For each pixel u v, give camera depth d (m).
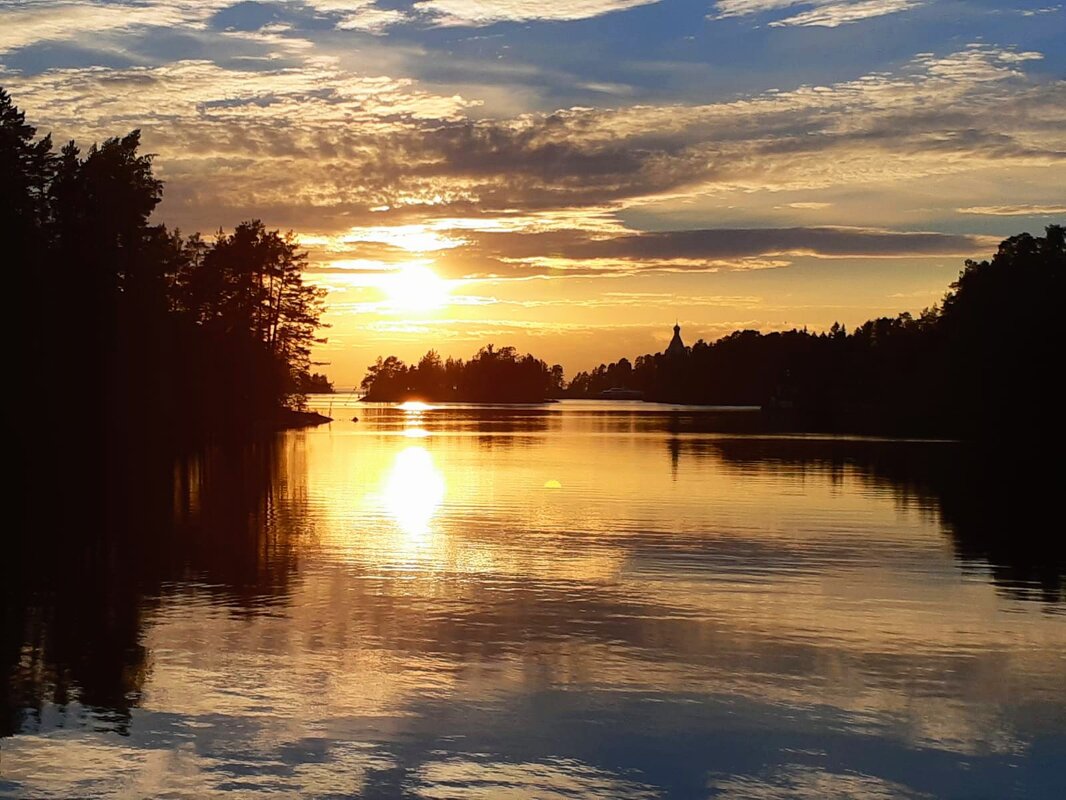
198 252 111.31
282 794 10.26
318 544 24.86
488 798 10.23
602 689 13.44
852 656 15.03
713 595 19.12
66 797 10.16
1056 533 27.30
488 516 30.34
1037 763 11.19
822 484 41.22
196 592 19.16
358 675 13.94
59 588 19.47
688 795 10.37
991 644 15.71
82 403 61.12
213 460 54.69
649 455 58.56
